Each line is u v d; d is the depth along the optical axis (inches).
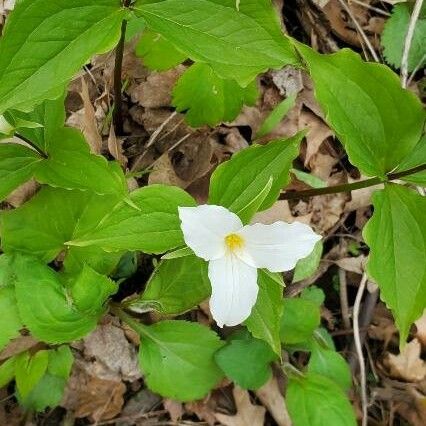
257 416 20.2
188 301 17.3
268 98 23.2
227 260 13.9
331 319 22.3
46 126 16.5
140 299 17.6
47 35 13.4
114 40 13.9
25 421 18.8
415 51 24.1
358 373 21.9
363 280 21.8
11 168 16.1
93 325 17.1
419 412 21.5
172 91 20.9
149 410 20.2
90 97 21.4
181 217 12.9
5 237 16.8
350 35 24.8
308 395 18.6
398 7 24.3
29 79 13.4
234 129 22.4
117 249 14.8
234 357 18.7
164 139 21.9
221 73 14.2
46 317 16.2
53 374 18.3
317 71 14.2
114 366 19.9
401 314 14.8
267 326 15.2
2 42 12.9
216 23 14.3
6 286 16.6
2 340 16.3
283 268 13.9
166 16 14.2
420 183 15.3
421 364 21.8
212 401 20.5
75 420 19.6
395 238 15.0
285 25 24.3
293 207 22.0
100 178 15.6
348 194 22.7
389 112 14.9
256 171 15.2
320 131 23.0
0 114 14.0
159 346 18.5
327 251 22.7
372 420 21.7
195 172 21.4
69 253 17.4
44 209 17.1
